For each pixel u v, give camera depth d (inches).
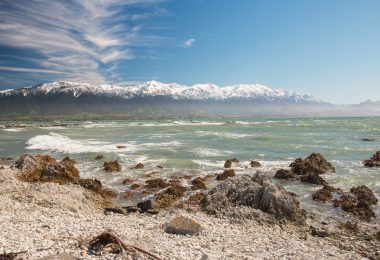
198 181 1001.5
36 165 1037.8
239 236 549.6
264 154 1545.3
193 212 716.7
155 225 586.9
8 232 468.8
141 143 2027.6
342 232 635.5
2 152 1726.1
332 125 3988.7
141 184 1013.8
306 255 480.1
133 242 426.3
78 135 2728.8
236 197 751.7
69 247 398.9
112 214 726.5
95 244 394.9
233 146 1824.6
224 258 418.0
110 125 4921.3
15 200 711.7
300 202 841.5
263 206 706.2
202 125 4576.8
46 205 709.9
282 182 1049.5
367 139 2089.1
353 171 1175.0
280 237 579.5
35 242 421.4
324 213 759.7
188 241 483.8
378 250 538.9
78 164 1349.7
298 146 1792.6
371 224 693.3
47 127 4500.5
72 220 596.4
